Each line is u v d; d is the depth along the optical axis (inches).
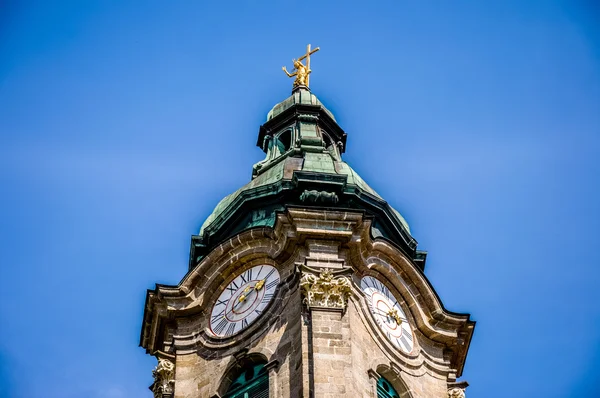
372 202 3090.6
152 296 2989.7
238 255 2967.5
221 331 2908.5
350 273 2842.0
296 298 2827.3
